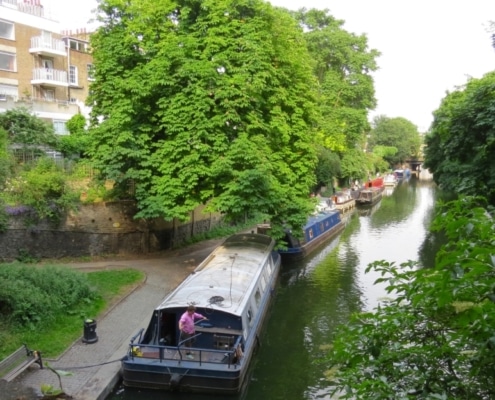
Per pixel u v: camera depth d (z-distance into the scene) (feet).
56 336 42.14
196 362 38.06
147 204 62.39
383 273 15.42
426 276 11.96
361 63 138.82
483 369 12.12
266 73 61.52
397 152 330.34
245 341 41.93
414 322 14.66
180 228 85.10
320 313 60.03
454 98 104.99
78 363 38.50
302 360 46.60
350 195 166.81
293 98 68.90
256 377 43.14
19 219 63.87
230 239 69.67
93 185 71.92
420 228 124.88
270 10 64.49
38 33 115.55
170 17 66.69
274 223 67.62
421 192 235.20
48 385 34.01
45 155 79.87
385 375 14.06
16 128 81.00
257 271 54.60
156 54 63.00
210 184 63.57
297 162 69.05
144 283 60.23
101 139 65.26
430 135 111.65
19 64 111.75
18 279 45.91
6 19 107.96
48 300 44.37
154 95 63.62
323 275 78.13
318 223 100.63
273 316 58.95
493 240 10.42
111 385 36.55
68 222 68.18
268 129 64.08
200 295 44.09
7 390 32.65
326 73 135.95
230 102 59.41
